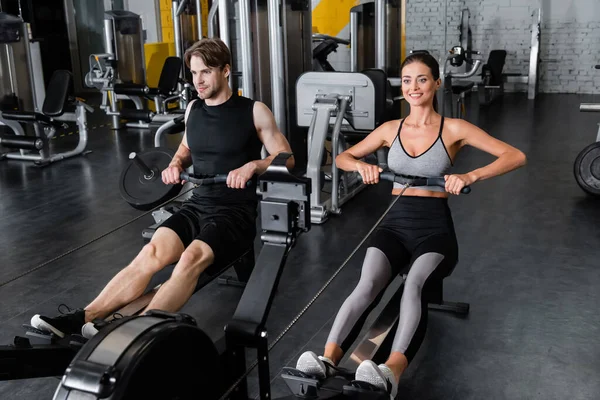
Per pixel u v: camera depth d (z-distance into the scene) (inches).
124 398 43.0
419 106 82.0
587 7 333.1
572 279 110.9
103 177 191.0
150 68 316.8
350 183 167.9
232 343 59.2
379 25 212.1
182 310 102.5
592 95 336.8
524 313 98.7
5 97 213.6
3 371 61.7
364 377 62.1
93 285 114.1
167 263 84.1
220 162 92.6
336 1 321.7
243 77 165.6
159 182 105.5
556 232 135.1
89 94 364.2
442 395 77.7
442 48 361.7
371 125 148.9
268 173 61.2
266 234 62.4
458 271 115.6
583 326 94.1
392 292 105.0
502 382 80.2
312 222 144.8
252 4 173.2
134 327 46.5
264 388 60.6
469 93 357.7
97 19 357.4
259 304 59.6
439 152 81.3
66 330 71.2
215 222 87.5
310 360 62.9
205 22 294.5
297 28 186.7
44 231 143.2
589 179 157.3
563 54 343.9
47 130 221.3
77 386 42.7
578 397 76.7
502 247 127.1
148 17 344.8
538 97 335.3
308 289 110.1
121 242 135.6
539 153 207.6
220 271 88.7
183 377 48.4
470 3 351.3
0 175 195.6
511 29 348.5
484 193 165.2
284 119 175.2
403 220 81.4
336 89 148.2
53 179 189.8
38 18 343.3
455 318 97.6
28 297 109.1
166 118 207.8
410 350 69.3
